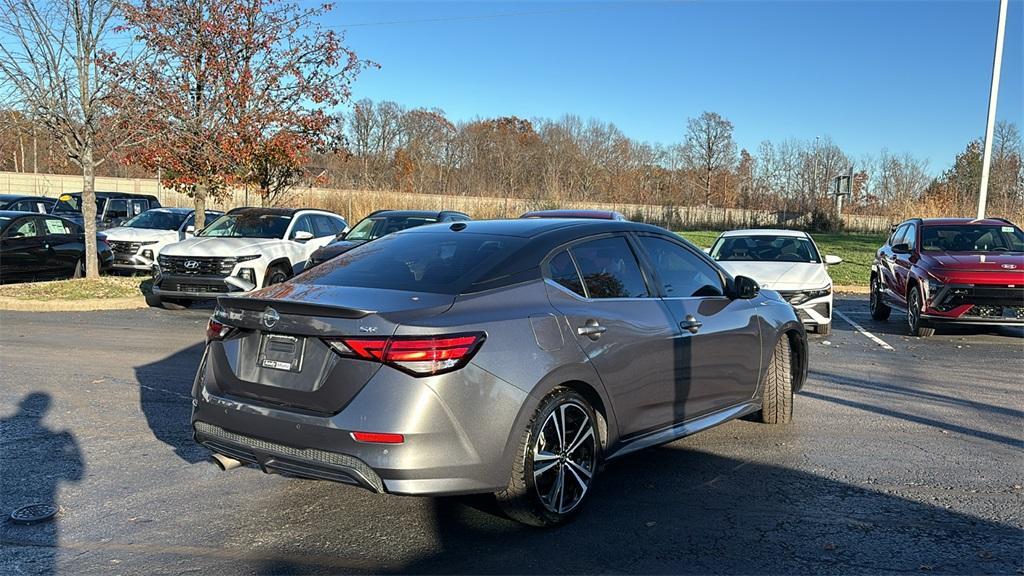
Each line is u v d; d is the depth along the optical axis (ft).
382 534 13.20
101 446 17.93
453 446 11.77
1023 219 99.30
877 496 15.12
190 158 51.31
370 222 47.57
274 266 40.96
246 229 43.86
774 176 183.32
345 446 11.66
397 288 13.26
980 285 33.50
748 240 40.93
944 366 29.17
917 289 35.94
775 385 19.84
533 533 13.28
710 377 17.02
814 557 12.36
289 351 12.46
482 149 218.59
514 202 128.77
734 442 18.74
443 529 13.42
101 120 45.70
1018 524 13.74
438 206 117.70
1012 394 24.34
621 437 14.83
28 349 29.55
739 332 17.81
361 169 174.81
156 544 12.76
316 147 56.75
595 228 15.75
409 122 221.25
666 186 207.72
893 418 21.17
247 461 13.08
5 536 13.01
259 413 12.52
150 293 43.91
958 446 18.51
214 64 48.62
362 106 219.00
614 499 14.90
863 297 55.36
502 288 13.32
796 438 19.08
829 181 179.32
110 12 43.09
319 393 11.93
